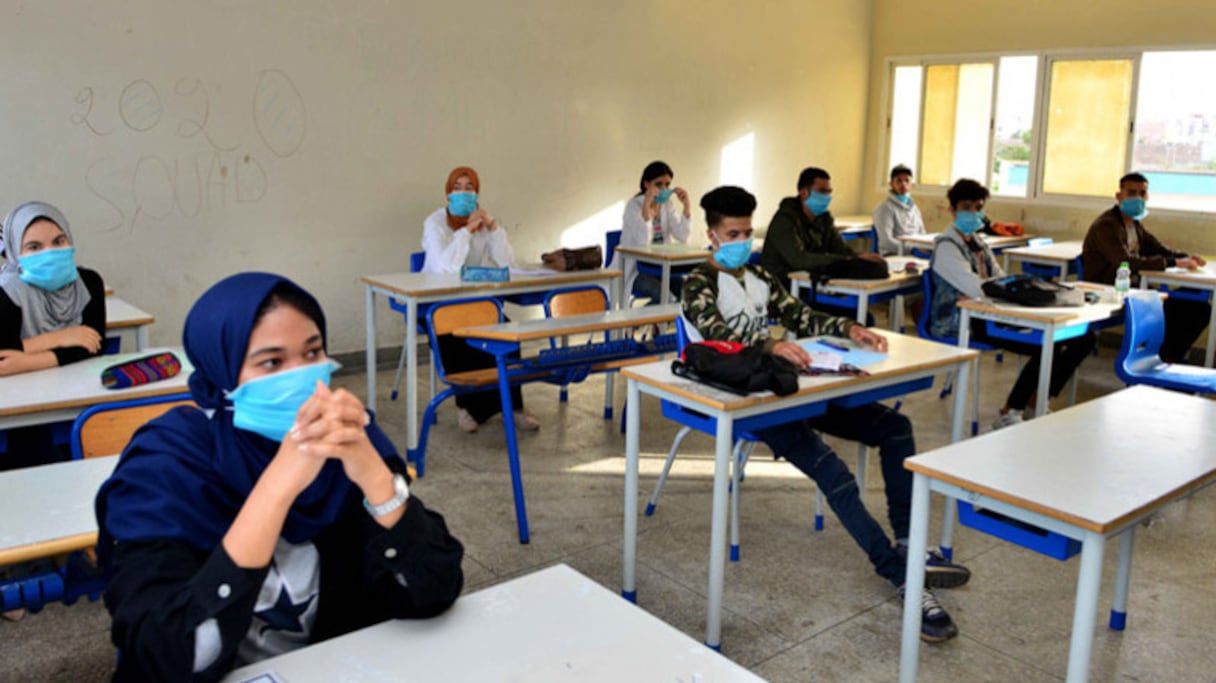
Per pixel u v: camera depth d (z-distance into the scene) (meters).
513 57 5.89
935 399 5.05
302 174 5.22
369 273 5.57
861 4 7.80
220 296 1.19
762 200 7.49
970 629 2.66
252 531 1.10
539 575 1.46
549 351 3.37
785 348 2.72
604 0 6.25
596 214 6.48
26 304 2.89
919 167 7.80
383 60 5.39
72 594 1.73
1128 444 2.22
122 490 1.20
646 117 6.62
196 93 4.82
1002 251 6.41
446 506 3.50
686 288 2.97
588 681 1.16
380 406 4.82
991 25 7.16
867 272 4.93
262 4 4.95
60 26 4.42
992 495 1.93
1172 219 6.35
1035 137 7.01
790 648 2.55
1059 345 4.48
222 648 1.08
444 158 5.72
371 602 1.34
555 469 3.91
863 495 3.37
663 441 4.31
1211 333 5.16
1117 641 2.61
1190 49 6.14
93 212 4.63
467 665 1.20
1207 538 3.32
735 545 3.05
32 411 2.39
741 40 7.06
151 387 2.54
